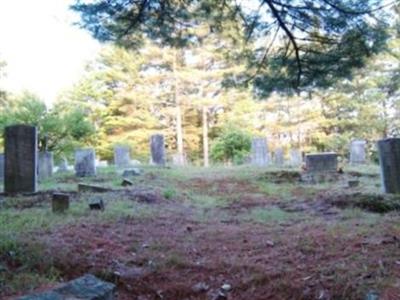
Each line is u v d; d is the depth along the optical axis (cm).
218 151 2684
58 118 1920
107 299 324
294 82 863
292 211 823
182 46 826
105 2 692
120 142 3206
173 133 3609
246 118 3419
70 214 707
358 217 698
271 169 1636
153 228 650
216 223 711
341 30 740
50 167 1480
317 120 3381
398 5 852
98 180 1300
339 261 445
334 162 1488
